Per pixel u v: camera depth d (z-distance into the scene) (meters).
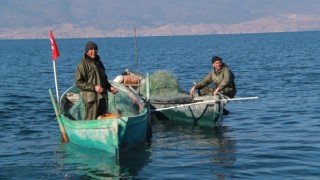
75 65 53.19
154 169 12.05
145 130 14.67
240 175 11.48
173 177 11.45
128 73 21.77
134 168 12.12
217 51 83.19
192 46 116.31
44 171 12.05
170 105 17.98
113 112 15.06
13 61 64.00
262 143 14.48
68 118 14.52
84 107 14.95
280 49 83.62
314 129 16.23
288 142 14.49
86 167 12.27
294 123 17.36
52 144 14.72
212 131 16.45
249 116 18.94
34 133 16.34
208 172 11.77
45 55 83.62
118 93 16.08
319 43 112.12
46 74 41.03
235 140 15.01
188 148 14.09
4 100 23.86
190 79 34.84
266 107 20.84
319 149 13.57
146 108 15.39
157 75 19.14
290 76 34.09
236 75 36.34
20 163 12.78
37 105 22.19
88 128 13.42
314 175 11.37
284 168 11.94
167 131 16.52
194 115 17.56
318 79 31.45
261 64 47.62
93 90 13.29
